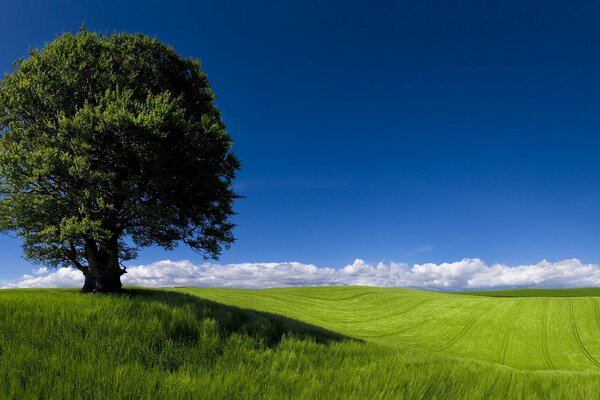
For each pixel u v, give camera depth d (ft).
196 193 74.02
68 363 20.85
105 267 72.95
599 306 207.00
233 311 54.08
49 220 66.49
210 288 282.56
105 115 60.18
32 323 32.35
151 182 66.64
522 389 23.65
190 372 22.24
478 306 230.48
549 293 435.53
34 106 68.85
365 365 29.04
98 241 66.69
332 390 19.15
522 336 174.19
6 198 67.36
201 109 83.41
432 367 30.17
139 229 80.28
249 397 17.03
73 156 64.80
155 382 17.80
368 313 245.65
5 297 45.09
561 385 26.45
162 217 71.97
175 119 65.57
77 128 61.98
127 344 28.73
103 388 16.63
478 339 175.22
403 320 220.23
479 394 20.57
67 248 73.92
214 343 32.42
